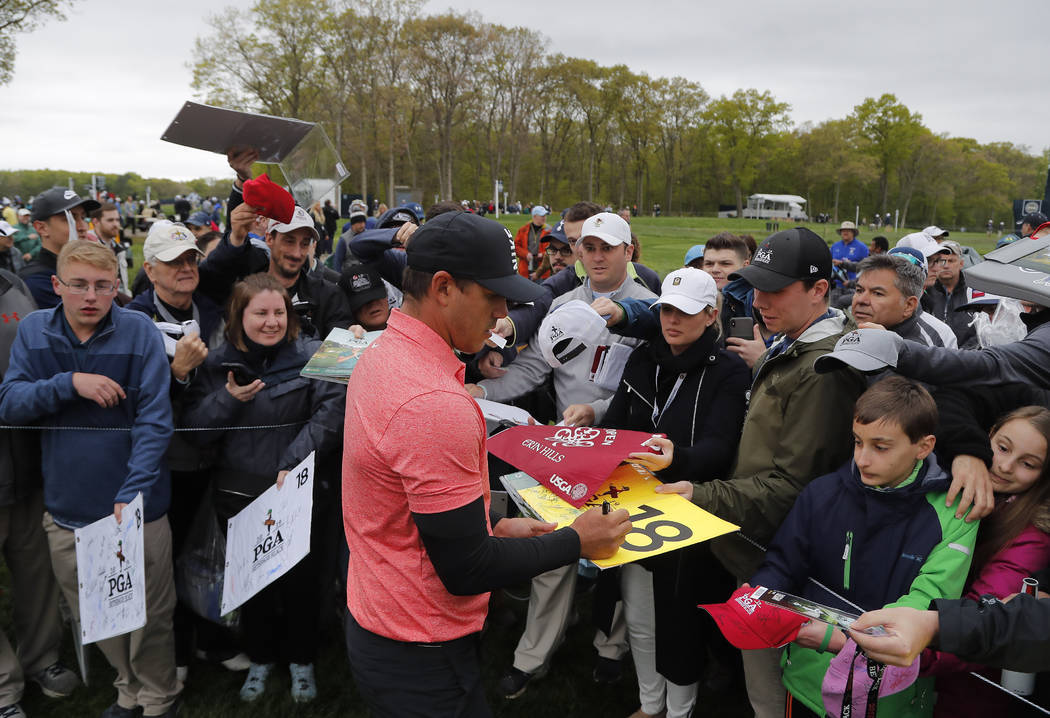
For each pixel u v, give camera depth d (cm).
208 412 278
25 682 311
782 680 220
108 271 254
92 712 294
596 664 329
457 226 151
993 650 154
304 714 291
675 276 246
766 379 229
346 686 309
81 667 298
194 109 308
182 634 307
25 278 378
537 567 155
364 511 161
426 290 153
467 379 342
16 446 279
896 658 151
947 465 201
